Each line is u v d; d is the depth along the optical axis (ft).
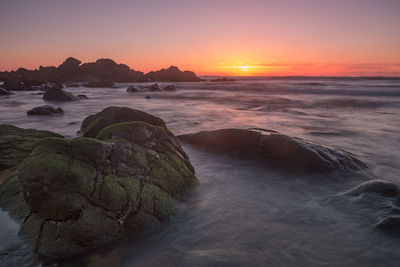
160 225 16.49
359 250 14.11
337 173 25.38
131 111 30.99
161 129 24.16
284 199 20.45
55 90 110.83
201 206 19.25
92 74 348.38
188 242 14.98
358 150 35.35
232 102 106.01
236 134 33.22
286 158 28.14
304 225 16.62
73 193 14.84
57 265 13.15
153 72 406.41
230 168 27.55
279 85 241.76
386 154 33.40
